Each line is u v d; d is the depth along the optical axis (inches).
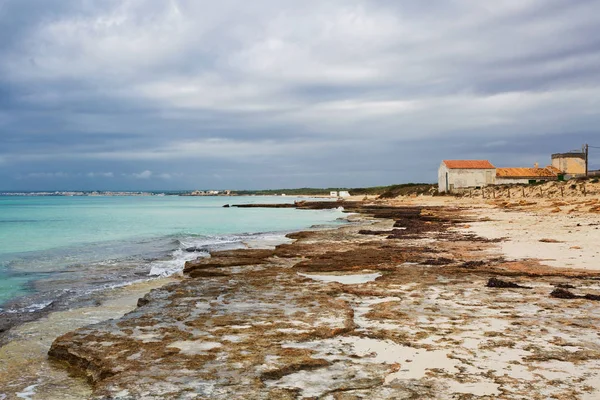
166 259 863.7
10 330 391.9
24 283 631.2
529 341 279.3
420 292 435.2
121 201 6756.9
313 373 237.0
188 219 2321.6
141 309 383.6
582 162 4037.9
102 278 668.1
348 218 2158.0
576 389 208.4
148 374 239.3
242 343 287.9
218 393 213.8
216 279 530.3
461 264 613.3
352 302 404.5
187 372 240.5
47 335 376.5
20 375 280.4
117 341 298.7
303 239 1055.6
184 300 417.4
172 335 308.7
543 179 3865.7
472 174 3838.6
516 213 1777.8
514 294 417.4
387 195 5137.8
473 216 1739.7
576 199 2139.5
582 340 279.6
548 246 766.5
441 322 327.0
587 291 424.5
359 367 243.3
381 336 297.4
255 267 647.1
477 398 200.7
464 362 246.1
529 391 206.8
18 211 3235.7
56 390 255.6
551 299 394.9
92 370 266.7
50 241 1244.5
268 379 230.5
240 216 2613.2
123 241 1235.9
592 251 690.2
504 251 735.7
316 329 313.4
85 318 434.0
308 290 458.9
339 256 724.7
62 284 622.5
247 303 402.0
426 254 730.2
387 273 559.8
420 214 2111.2
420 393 207.8
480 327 311.9
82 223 2012.8
